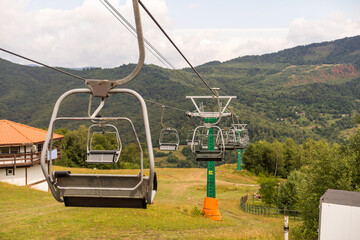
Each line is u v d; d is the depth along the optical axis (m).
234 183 68.81
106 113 184.25
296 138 180.75
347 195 12.74
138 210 25.56
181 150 160.88
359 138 20.48
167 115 172.62
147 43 11.04
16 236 17.20
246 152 90.12
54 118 5.40
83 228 19.39
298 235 20.50
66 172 5.73
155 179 5.73
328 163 20.31
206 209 29.45
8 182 37.34
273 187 42.91
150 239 18.11
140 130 141.38
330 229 12.10
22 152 38.34
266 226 28.59
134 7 5.11
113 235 18.36
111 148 105.75
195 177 70.88
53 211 23.89
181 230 21.11
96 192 5.80
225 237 19.09
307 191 20.77
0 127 39.50
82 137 96.50
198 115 26.80
